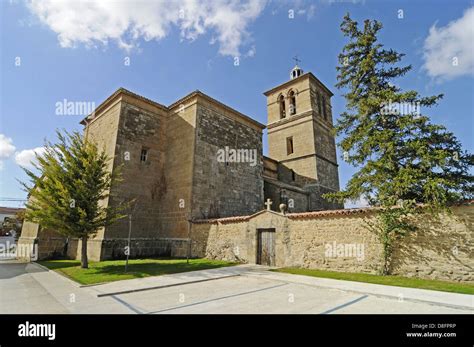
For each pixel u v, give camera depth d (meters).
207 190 18.06
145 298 6.85
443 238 8.55
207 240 15.61
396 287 7.59
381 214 9.64
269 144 31.70
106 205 15.59
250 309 5.77
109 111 18.70
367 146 10.35
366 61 11.52
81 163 12.35
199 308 5.88
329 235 11.12
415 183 8.90
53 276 10.72
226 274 10.33
